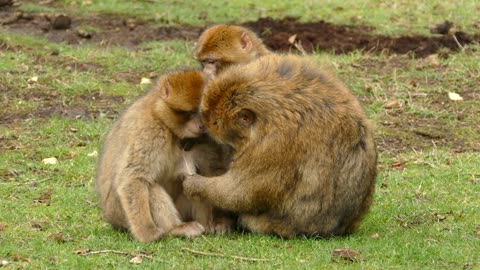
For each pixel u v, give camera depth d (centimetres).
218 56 1594
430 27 2502
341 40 2417
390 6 2761
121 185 1152
